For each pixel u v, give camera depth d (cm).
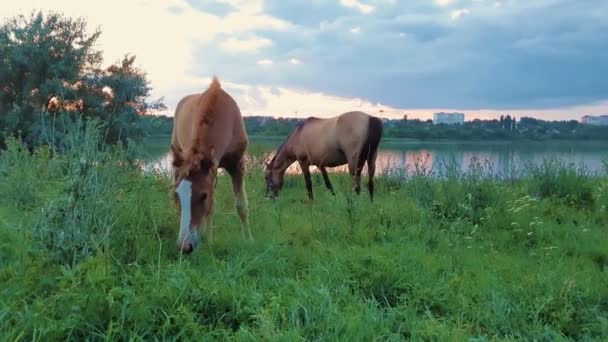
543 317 336
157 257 425
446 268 432
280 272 409
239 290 334
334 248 473
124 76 2389
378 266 385
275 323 293
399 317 324
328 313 300
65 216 383
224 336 275
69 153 417
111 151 471
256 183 1166
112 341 261
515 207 668
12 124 2125
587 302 356
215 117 500
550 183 805
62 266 312
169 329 275
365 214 641
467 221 611
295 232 565
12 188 627
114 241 402
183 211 425
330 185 1019
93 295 279
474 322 326
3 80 2231
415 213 648
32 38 2192
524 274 418
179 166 468
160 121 2484
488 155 1119
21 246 370
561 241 544
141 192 510
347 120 927
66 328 257
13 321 266
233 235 546
